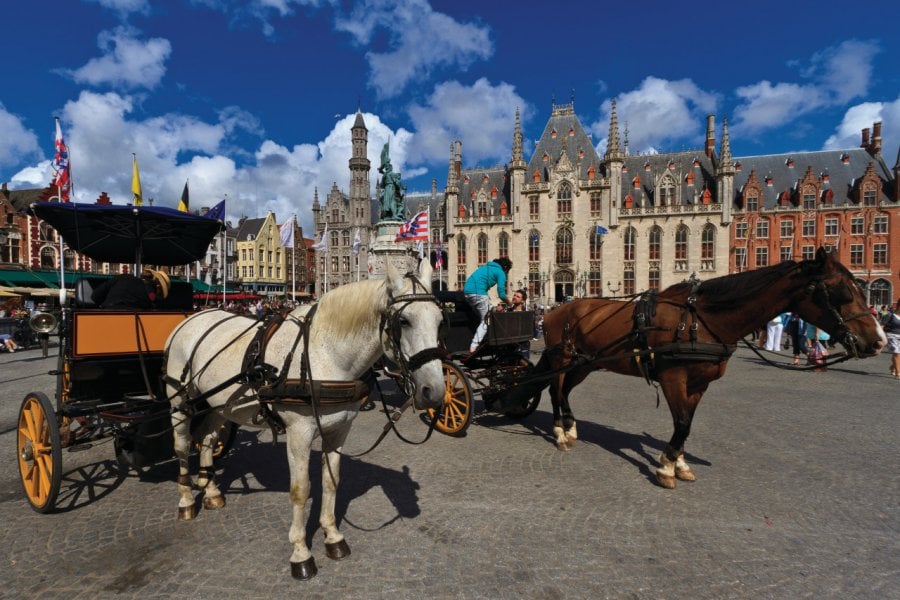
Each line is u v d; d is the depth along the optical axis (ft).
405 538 13.14
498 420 26.58
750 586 11.02
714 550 12.55
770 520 14.21
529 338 26.04
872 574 11.47
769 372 42.98
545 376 20.48
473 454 20.36
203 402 13.69
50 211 17.69
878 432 23.41
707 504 15.31
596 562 11.98
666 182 167.63
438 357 9.61
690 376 16.93
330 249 220.23
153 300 19.44
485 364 25.61
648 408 29.12
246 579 11.16
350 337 11.08
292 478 11.35
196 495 15.96
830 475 17.75
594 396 32.71
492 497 15.89
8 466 18.94
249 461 19.45
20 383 37.29
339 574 11.41
